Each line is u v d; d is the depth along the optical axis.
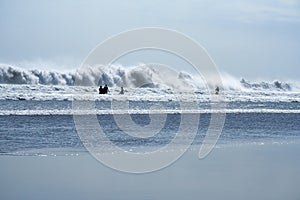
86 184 26.22
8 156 35.06
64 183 26.34
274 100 134.00
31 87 121.25
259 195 24.03
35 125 55.88
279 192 24.80
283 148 42.31
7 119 61.72
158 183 26.77
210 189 25.33
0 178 27.16
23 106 82.50
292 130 60.41
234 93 144.00
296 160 35.41
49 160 33.81
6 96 99.94
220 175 29.22
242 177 28.59
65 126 56.03
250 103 119.06
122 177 28.44
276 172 30.34
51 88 122.38
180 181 27.31
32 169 30.20
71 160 34.12
